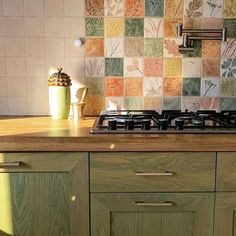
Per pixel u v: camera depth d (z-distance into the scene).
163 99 1.74
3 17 1.67
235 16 1.69
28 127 1.38
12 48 1.70
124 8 1.68
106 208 1.21
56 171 1.20
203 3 1.68
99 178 1.20
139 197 1.21
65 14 1.68
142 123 1.29
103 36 1.70
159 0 1.68
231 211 1.21
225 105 1.74
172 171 1.20
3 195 1.22
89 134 1.22
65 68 1.72
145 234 1.23
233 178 1.20
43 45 1.70
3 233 1.24
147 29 1.69
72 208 1.22
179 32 1.65
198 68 1.72
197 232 1.22
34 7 1.67
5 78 1.72
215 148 1.18
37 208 1.22
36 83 1.73
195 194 1.21
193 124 1.33
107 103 1.74
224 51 1.71
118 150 1.18
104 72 1.72
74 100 1.74
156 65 1.72
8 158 1.19
